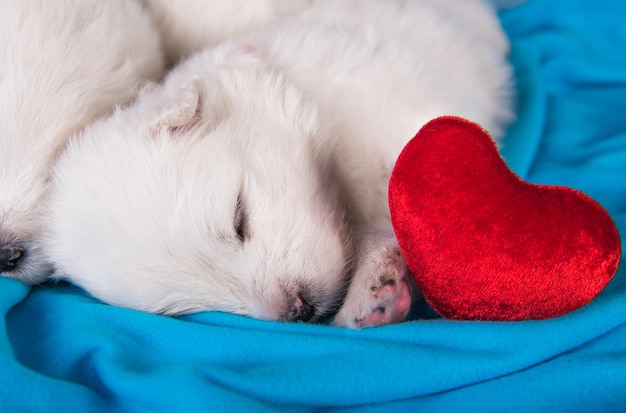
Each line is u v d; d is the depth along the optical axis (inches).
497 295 13.6
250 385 13.1
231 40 18.6
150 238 14.7
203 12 20.5
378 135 16.9
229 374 13.2
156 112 15.4
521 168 19.3
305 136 16.2
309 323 15.1
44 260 16.9
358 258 15.7
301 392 13.2
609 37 25.9
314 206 15.5
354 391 13.3
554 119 22.0
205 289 15.0
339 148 16.8
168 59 20.9
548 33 25.7
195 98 15.4
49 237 16.3
